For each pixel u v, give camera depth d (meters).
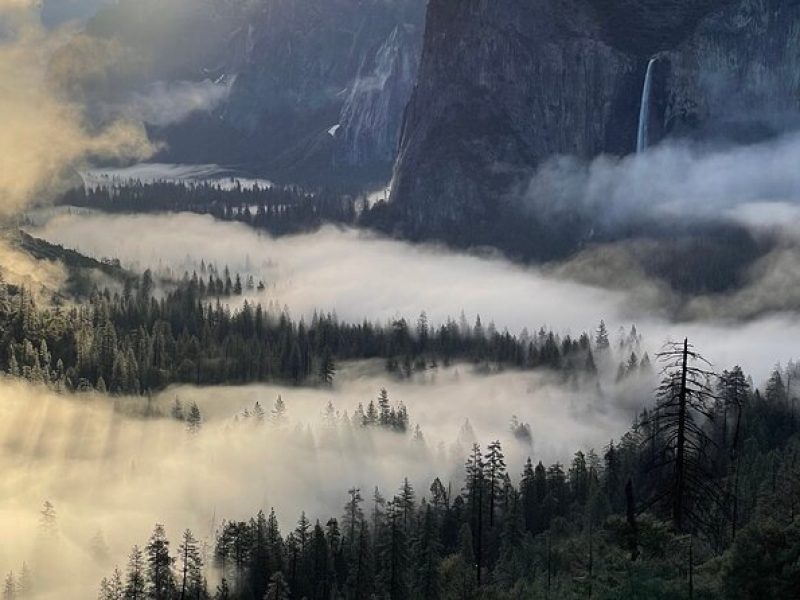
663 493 78.25
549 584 95.44
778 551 70.50
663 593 70.81
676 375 75.50
